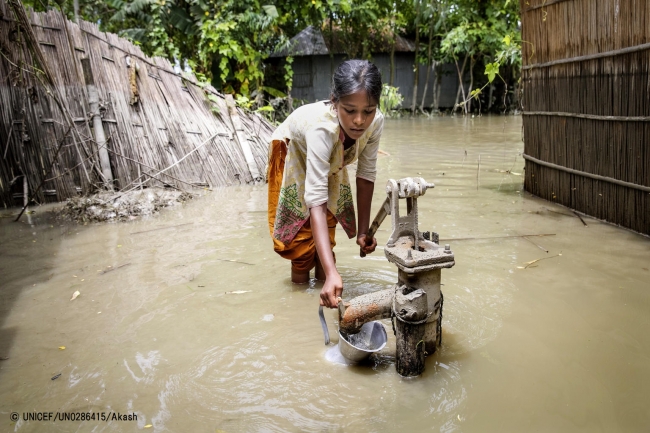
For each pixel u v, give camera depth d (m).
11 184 4.96
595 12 3.67
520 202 4.51
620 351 2.13
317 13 11.43
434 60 16.58
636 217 3.53
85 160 5.12
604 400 1.83
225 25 9.39
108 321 2.56
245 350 2.24
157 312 2.64
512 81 15.72
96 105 5.17
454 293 2.71
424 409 1.81
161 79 5.91
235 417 1.80
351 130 2.14
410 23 17.20
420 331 1.94
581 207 4.10
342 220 2.84
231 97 6.35
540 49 4.43
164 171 5.50
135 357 2.21
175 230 4.10
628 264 3.00
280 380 2.01
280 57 15.96
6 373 2.12
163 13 9.66
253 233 3.94
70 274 3.21
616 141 3.61
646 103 3.30
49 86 4.94
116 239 3.91
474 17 14.74
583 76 3.87
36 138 4.97
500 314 2.47
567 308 2.50
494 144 8.04
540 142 4.57
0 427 1.79
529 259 3.15
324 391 1.93
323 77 17.02
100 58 5.40
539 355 2.12
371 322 2.24
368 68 2.03
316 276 3.02
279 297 2.79
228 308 2.67
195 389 1.97
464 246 3.41
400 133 10.12
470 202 4.54
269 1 10.44
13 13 4.78
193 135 5.85
